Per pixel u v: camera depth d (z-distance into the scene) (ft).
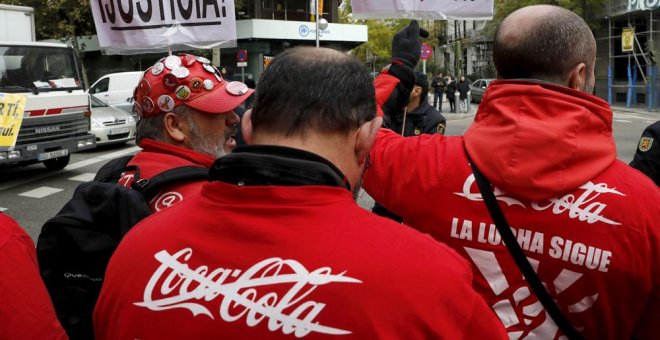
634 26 82.17
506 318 5.08
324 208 3.50
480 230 5.09
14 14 33.22
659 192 4.98
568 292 4.90
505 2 92.12
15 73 32.37
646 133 8.63
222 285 3.42
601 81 90.79
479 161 5.05
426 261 3.40
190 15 15.06
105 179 7.30
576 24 5.07
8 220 5.06
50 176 34.60
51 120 32.89
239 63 82.23
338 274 3.29
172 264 3.60
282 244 3.40
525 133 4.77
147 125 7.35
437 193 5.28
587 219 4.77
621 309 4.91
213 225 3.59
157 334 3.47
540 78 5.07
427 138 5.69
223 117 7.39
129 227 5.84
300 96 3.61
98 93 62.28
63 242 6.04
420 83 14.39
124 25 15.30
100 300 3.92
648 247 4.76
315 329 3.22
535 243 4.90
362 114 3.75
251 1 105.29
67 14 85.61
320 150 3.66
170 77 7.04
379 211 12.00
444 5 11.55
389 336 3.21
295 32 103.76
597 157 4.79
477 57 153.69
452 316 3.35
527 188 4.77
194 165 6.76
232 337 3.30
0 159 30.30
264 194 3.51
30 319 4.76
